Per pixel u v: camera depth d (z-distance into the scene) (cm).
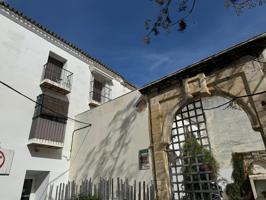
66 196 871
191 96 689
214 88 658
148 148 734
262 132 541
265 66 578
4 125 845
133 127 819
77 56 1273
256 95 573
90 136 984
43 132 924
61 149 1008
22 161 860
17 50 974
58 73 1122
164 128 724
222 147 1419
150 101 805
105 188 783
